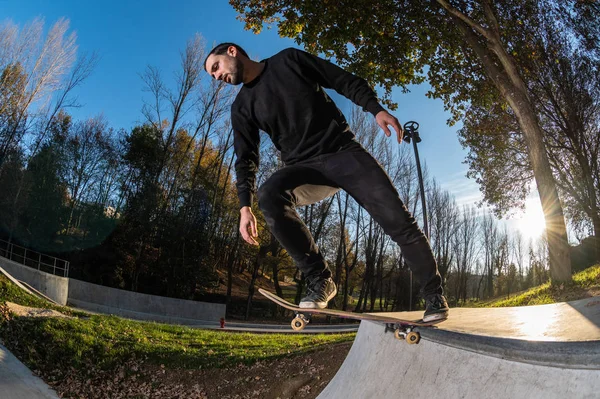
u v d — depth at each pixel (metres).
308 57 2.53
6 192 27.92
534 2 15.00
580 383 2.22
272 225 2.47
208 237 34.78
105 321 13.47
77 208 32.44
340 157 2.51
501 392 2.69
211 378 9.00
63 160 31.27
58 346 10.55
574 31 16.67
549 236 12.28
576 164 22.19
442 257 45.44
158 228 32.91
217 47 2.61
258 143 2.89
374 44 13.32
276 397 7.56
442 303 2.51
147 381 9.35
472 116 18.81
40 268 29.08
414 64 14.80
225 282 41.59
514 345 2.69
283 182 2.50
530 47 16.05
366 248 39.34
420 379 3.61
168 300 28.94
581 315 4.10
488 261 55.28
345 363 6.03
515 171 22.73
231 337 13.76
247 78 2.63
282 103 2.55
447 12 14.15
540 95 19.89
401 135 2.37
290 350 9.68
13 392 8.27
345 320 37.47
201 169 37.03
